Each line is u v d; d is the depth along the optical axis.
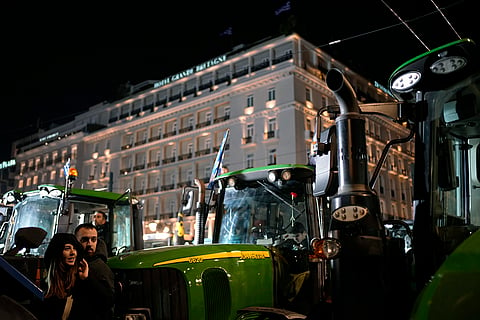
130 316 4.23
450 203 3.45
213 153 43.66
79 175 55.25
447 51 3.44
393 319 3.22
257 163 39.22
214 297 4.43
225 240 6.16
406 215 43.81
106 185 52.69
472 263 2.23
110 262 4.68
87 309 3.86
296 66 38.16
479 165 3.46
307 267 5.12
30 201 8.22
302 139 37.75
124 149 51.81
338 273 3.34
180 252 4.54
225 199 6.39
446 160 3.48
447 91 3.53
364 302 3.24
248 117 40.56
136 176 50.62
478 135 3.51
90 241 4.28
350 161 3.52
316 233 5.36
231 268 4.61
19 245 4.88
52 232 7.89
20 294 3.46
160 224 44.22
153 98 51.34
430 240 3.37
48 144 60.59
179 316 4.25
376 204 3.48
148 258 4.45
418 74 3.59
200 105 45.34
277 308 4.65
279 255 5.09
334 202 3.53
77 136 56.25
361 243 3.29
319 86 40.56
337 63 44.66
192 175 45.19
